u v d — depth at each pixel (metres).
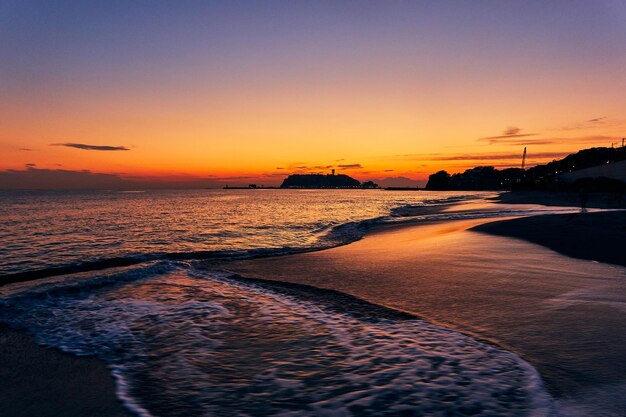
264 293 9.17
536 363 4.81
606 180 102.44
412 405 3.97
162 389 4.66
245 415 3.97
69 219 37.59
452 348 5.45
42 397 4.56
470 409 3.84
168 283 10.30
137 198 116.75
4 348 6.11
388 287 9.08
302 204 78.06
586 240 14.48
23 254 16.80
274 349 5.76
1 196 132.88
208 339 6.28
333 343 5.91
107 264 13.58
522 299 7.55
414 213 40.97
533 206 49.50
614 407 3.75
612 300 7.35
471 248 13.85
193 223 33.09
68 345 6.21
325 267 11.99
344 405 4.05
